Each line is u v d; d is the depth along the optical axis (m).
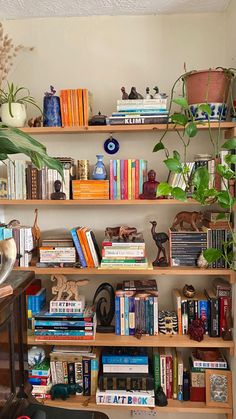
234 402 1.65
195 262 1.72
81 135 1.87
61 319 1.70
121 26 1.82
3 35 1.84
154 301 1.72
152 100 1.62
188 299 1.74
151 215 1.89
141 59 1.82
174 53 1.81
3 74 1.82
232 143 1.41
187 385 1.73
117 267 1.67
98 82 1.84
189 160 1.83
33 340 1.71
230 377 1.69
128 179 1.70
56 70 1.85
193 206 1.86
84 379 1.73
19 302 1.04
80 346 1.80
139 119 1.62
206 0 1.67
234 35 1.63
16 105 1.67
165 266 1.72
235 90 1.65
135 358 1.71
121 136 1.86
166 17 1.80
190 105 1.60
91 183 1.70
